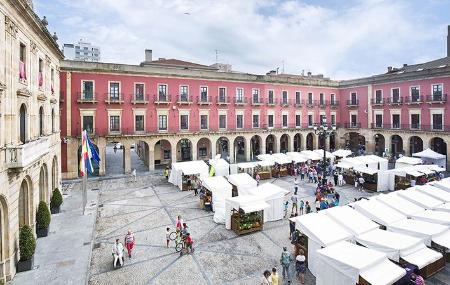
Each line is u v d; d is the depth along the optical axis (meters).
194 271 13.46
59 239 16.34
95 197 24.88
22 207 15.09
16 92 13.36
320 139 51.16
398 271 10.34
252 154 44.62
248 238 17.05
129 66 34.09
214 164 30.80
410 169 26.67
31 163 13.66
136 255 15.02
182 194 26.36
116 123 33.94
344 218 14.43
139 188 28.50
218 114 40.16
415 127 39.06
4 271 11.95
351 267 10.21
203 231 18.05
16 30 13.41
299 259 12.55
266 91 43.97
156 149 40.44
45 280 12.28
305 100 47.56
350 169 31.80
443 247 13.70
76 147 31.88
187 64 45.16
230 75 40.84
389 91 42.69
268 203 19.69
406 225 14.18
